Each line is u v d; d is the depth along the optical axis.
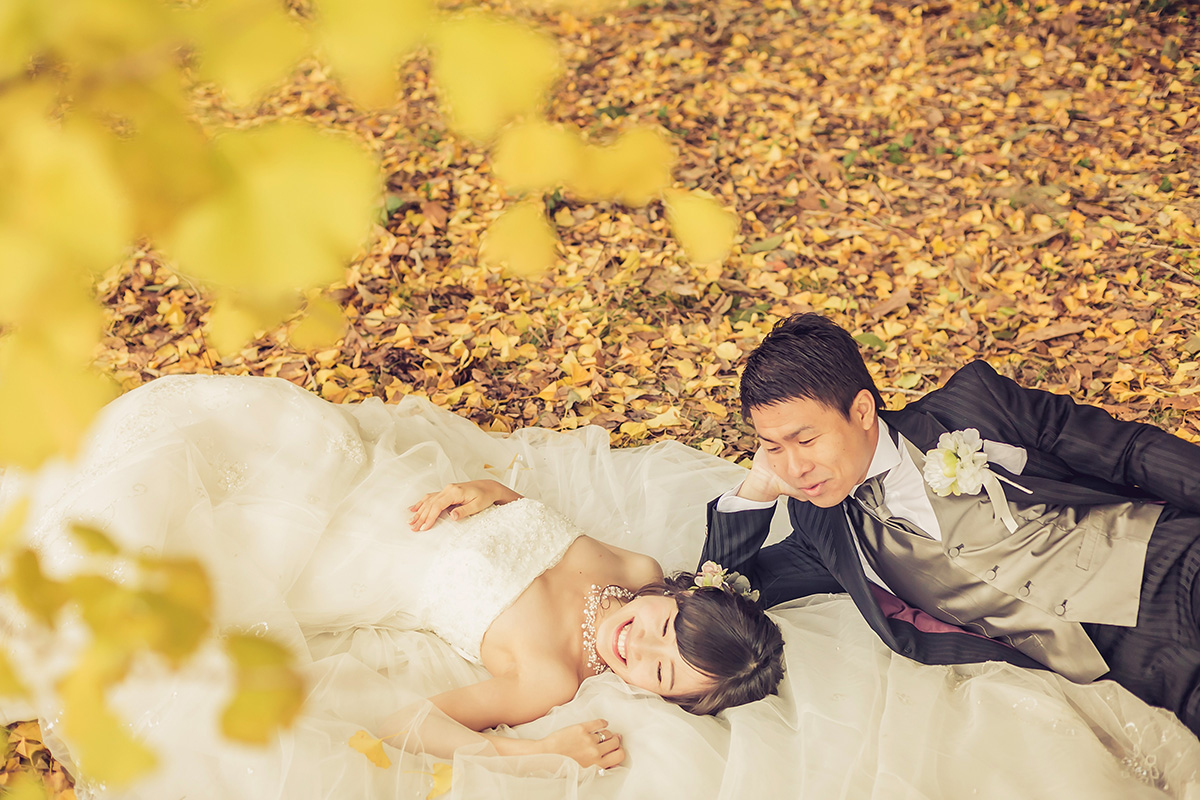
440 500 3.04
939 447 2.48
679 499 3.71
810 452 2.45
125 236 0.41
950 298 4.85
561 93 7.03
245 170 0.41
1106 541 2.45
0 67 0.41
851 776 2.36
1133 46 6.78
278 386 3.24
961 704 2.56
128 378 4.61
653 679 2.72
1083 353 4.38
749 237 5.45
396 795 2.39
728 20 7.88
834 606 3.12
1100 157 5.75
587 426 4.09
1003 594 2.51
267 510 2.88
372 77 0.41
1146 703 2.49
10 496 2.71
